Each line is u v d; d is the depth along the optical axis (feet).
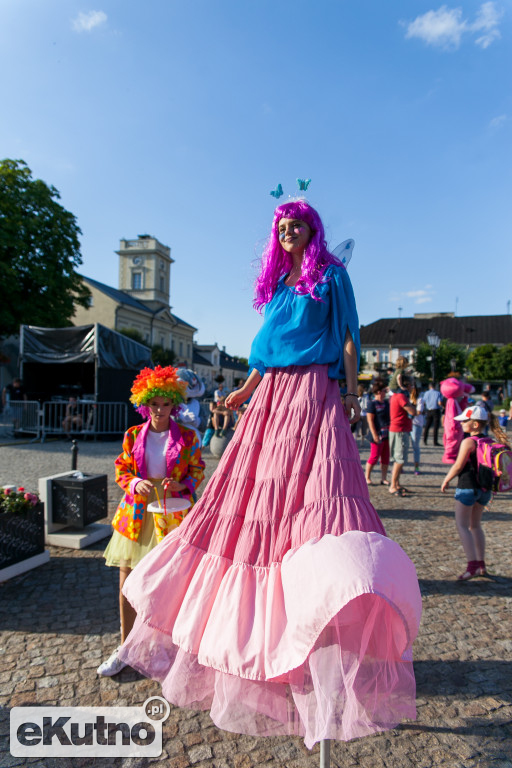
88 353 46.03
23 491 13.96
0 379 93.91
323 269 7.06
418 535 17.61
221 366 261.03
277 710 5.60
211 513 6.44
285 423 6.44
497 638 10.28
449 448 25.76
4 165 74.18
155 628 6.02
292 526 5.76
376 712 5.15
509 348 161.48
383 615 5.36
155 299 192.65
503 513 21.66
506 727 7.45
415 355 159.84
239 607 5.49
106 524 17.49
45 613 11.04
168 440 8.89
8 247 72.33
